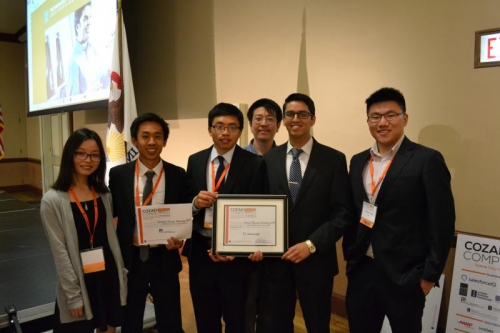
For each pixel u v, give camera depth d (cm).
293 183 180
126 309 189
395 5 238
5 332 217
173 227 181
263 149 236
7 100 865
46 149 742
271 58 315
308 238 173
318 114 285
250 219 176
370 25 252
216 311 194
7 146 875
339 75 270
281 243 175
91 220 173
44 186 757
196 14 386
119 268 177
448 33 217
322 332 177
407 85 236
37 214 477
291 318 183
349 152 268
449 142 220
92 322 175
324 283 177
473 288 204
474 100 209
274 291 180
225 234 177
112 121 336
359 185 175
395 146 167
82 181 176
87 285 173
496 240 196
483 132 207
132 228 184
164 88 437
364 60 256
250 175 187
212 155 192
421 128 231
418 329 163
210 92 377
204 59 381
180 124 420
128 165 193
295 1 294
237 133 184
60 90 526
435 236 152
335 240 170
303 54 292
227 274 184
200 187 190
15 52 866
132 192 187
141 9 461
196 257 190
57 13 524
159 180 191
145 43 460
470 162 212
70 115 628
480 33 204
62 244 165
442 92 221
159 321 195
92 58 439
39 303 238
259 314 186
